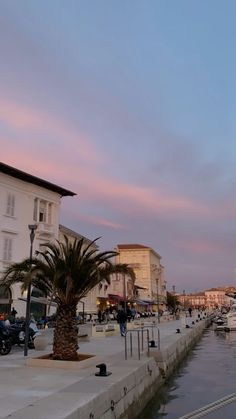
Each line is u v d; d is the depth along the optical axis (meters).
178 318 66.62
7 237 39.03
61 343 13.23
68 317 13.45
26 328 16.42
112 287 68.12
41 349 18.38
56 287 13.48
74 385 9.06
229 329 48.44
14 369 12.30
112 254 14.53
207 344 33.50
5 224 38.97
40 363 12.86
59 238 46.31
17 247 39.91
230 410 11.30
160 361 15.70
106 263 14.45
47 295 14.48
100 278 13.91
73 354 13.18
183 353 24.03
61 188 45.62
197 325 39.97
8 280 14.91
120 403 9.55
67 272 13.31
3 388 9.35
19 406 7.65
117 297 62.41
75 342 13.36
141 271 104.19
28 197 42.09
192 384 15.37
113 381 9.52
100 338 24.86
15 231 39.75
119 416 9.37
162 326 38.38
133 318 47.41
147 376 12.97
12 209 40.09
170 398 13.06
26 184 42.03
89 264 13.64
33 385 9.71
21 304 37.88
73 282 13.39
